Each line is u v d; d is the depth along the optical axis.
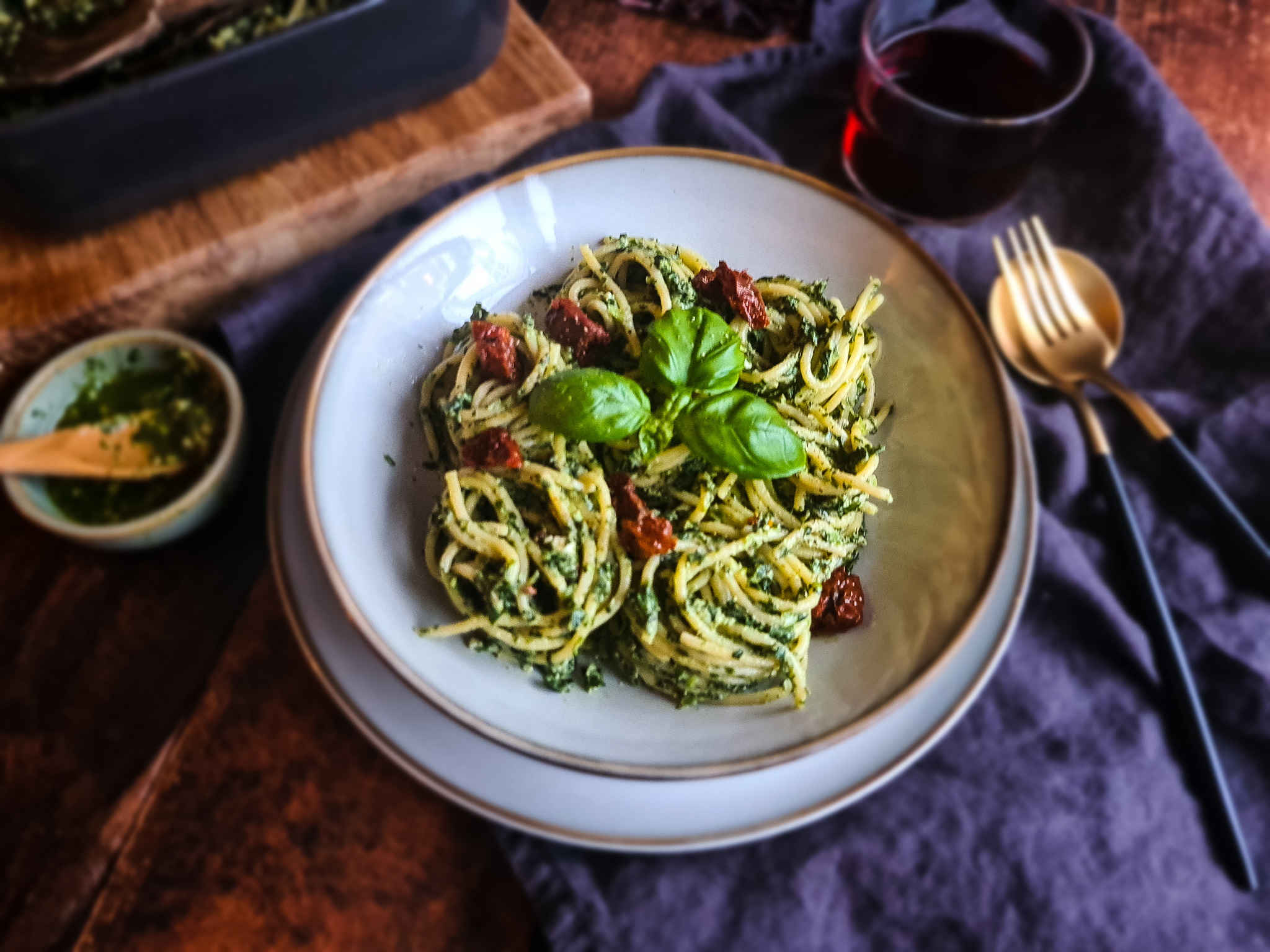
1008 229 0.44
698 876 0.34
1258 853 0.36
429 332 0.34
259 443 0.40
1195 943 0.34
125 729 0.35
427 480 0.34
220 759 0.34
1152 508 0.40
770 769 0.32
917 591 0.33
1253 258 0.42
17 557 0.37
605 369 0.35
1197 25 0.48
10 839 0.34
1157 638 0.37
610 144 0.42
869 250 0.35
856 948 0.34
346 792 0.34
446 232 0.34
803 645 0.33
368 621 0.29
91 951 0.32
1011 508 0.31
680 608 0.32
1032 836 0.35
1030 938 0.34
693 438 0.31
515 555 0.32
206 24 0.37
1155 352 0.42
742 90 0.46
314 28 0.36
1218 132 0.46
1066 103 0.39
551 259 0.36
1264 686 0.37
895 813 0.35
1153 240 0.43
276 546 0.34
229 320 0.39
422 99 0.43
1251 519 0.40
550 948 0.32
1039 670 0.37
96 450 0.37
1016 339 0.42
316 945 0.32
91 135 0.35
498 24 0.41
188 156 0.39
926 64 0.44
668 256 0.36
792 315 0.36
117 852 0.33
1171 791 0.36
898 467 0.35
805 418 0.34
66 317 0.39
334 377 0.32
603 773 0.29
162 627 0.37
